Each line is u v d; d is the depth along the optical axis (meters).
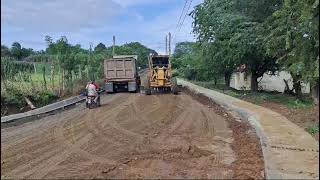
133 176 9.80
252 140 14.30
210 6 30.69
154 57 36.81
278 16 18.30
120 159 11.50
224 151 12.61
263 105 24.44
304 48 15.20
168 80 36.44
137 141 14.05
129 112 22.39
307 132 14.40
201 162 11.20
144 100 29.98
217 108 25.05
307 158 10.50
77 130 16.47
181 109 24.02
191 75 65.69
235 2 28.47
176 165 10.86
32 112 21.84
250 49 26.95
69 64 34.56
